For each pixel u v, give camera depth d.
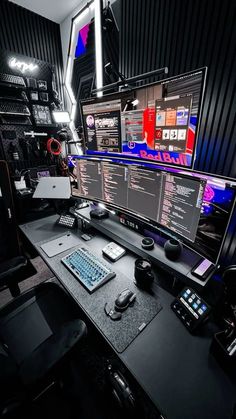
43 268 2.29
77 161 1.51
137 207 1.24
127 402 0.87
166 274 1.17
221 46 1.03
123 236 1.31
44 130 2.28
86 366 1.37
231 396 0.66
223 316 0.82
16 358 0.98
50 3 1.87
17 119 2.04
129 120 1.21
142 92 1.07
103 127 1.39
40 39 2.16
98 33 1.61
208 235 0.86
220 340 0.74
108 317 0.92
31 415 0.69
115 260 1.26
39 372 0.73
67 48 2.21
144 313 0.93
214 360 0.76
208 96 1.14
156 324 0.89
